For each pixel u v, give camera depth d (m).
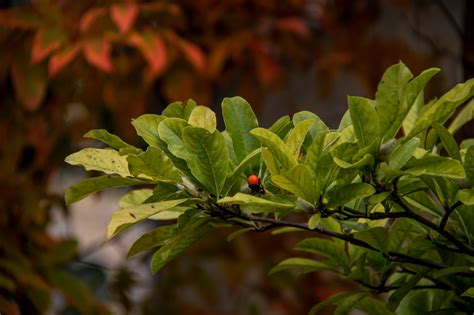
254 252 4.20
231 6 4.05
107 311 3.48
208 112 2.03
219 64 3.78
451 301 2.21
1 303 3.06
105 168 2.02
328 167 2.01
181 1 3.96
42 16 3.48
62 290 3.48
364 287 2.30
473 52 2.81
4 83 3.81
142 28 3.76
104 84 3.96
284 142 2.07
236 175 2.01
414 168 1.99
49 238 3.69
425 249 2.15
